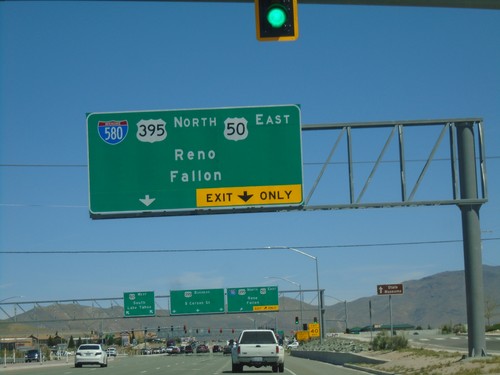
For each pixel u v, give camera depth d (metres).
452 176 30.11
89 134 27.83
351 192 28.39
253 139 27.70
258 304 78.69
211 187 27.48
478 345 31.14
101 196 27.50
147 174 27.61
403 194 28.95
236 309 78.62
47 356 91.50
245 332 40.25
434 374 30.03
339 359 51.59
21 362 79.50
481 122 30.03
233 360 41.41
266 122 27.75
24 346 136.00
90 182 27.55
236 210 27.41
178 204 27.41
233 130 27.75
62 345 128.00
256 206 27.38
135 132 27.81
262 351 39.19
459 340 68.62
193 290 78.94
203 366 53.06
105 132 27.81
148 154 27.67
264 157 27.59
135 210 27.42
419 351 45.16
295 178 27.47
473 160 30.00
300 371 41.06
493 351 44.38
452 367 30.41
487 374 27.33
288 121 27.77
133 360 77.69
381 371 37.12
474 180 29.97
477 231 30.55
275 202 27.38
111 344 171.12
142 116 27.86
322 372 39.72
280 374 38.47
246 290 79.06
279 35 13.86
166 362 66.62
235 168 27.56
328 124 28.20
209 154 27.64
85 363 56.38
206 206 27.39
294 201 27.39
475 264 30.64
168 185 27.52
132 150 27.73
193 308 78.56
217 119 27.80
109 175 27.61
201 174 27.56
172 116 27.84
